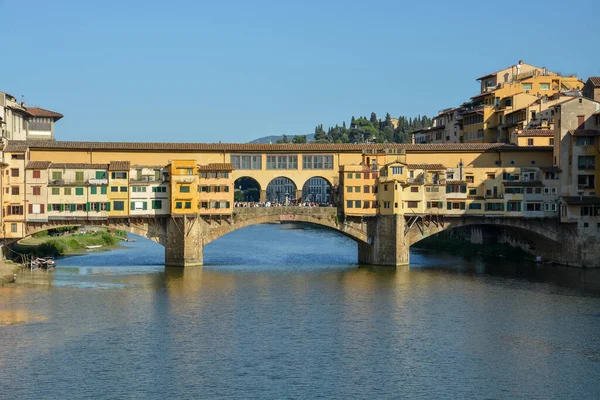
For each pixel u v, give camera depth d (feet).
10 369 252.62
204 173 453.99
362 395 234.99
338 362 263.70
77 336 289.33
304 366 259.39
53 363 258.78
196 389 238.27
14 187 432.25
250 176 483.10
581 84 618.85
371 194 472.85
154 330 299.17
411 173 474.08
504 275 432.25
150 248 578.66
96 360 262.47
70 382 242.37
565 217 462.19
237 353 272.10
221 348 277.44
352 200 471.62
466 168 477.36
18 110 498.28
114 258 500.33
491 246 536.83
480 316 326.65
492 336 296.10
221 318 319.27
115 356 266.98
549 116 539.70
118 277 411.95
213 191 454.40
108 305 339.16
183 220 449.89
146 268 447.01
